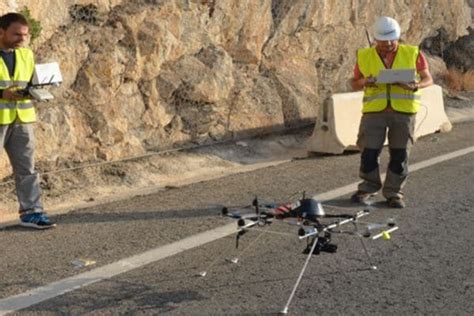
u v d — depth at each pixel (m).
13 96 7.43
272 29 14.24
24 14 9.63
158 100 11.56
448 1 21.22
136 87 11.26
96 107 10.54
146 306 5.46
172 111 11.83
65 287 5.84
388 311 5.45
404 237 7.29
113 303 5.52
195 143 11.97
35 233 7.44
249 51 13.61
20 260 6.53
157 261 6.50
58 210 8.70
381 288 5.91
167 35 11.64
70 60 10.34
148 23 11.38
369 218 7.99
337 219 6.37
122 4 11.36
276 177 10.30
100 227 7.64
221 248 6.88
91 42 10.66
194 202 8.79
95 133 10.48
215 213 8.23
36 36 9.83
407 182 9.73
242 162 11.95
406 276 6.19
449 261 6.59
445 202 8.70
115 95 10.87
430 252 6.83
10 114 7.50
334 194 9.16
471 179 9.95
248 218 5.74
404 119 8.50
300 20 14.77
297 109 13.88
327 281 6.04
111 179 10.20
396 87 8.52
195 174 11.01
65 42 10.35
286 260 6.54
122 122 10.87
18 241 7.15
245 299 5.62
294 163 11.47
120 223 7.80
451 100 19.20
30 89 7.36
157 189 9.98
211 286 5.89
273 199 8.93
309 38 15.01
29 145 7.66
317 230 5.61
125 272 6.21
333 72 15.50
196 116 12.05
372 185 8.66
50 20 10.31
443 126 14.33
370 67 8.54
